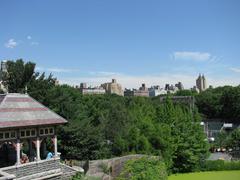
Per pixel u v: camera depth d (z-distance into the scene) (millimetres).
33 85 56969
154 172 44125
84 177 38562
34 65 57938
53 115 36719
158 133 56688
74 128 51438
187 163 60000
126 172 42750
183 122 61656
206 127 110125
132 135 55125
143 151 54062
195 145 60656
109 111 63812
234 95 132250
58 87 60906
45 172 34344
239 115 131000
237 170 62406
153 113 65312
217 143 89062
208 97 143375
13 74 56812
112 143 57906
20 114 33406
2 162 36406
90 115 71688
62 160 48812
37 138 34500
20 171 31906
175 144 58719
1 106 32719
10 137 31922
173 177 55531
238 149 84750
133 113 63250
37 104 36625
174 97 118938
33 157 35875
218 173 59469
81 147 51812
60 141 51188
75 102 61656
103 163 43719
